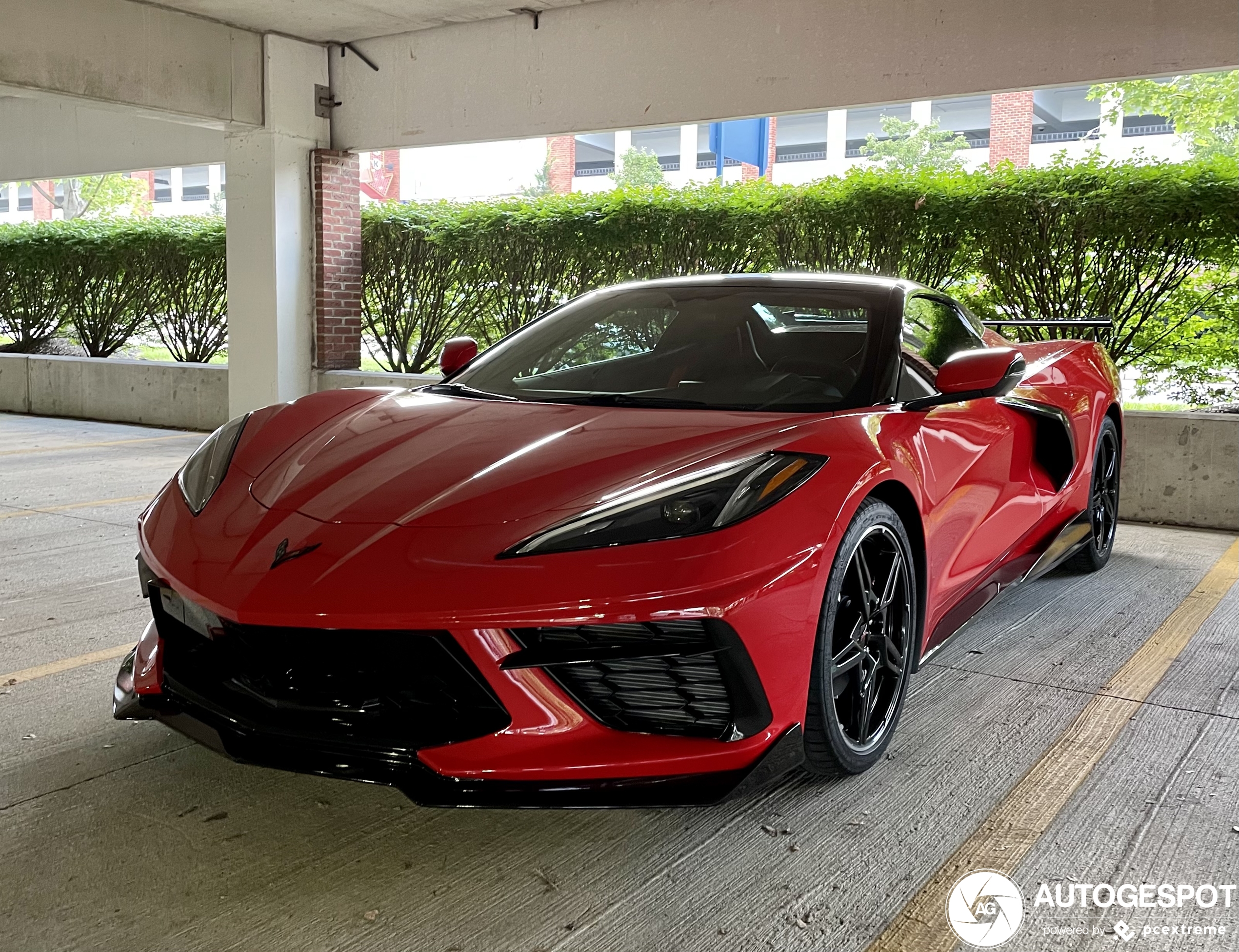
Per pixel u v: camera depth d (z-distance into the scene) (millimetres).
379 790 2195
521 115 7910
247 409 8977
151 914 1715
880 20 6352
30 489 6031
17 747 2383
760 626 1846
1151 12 5531
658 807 1825
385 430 2385
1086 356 4000
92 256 11352
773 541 1880
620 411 2406
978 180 6664
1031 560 3404
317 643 1809
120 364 10000
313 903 1758
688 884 1832
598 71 7512
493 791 1799
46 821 2031
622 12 7352
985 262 6660
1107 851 1965
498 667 1772
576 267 8562
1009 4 5926
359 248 9156
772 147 32719
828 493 2006
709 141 31203
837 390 2506
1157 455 5566
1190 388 6609
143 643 2273
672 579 1780
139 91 7680
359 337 9250
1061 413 3455
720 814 2098
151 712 2109
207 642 2016
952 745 2459
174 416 9672
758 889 1820
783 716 1934
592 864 1900
